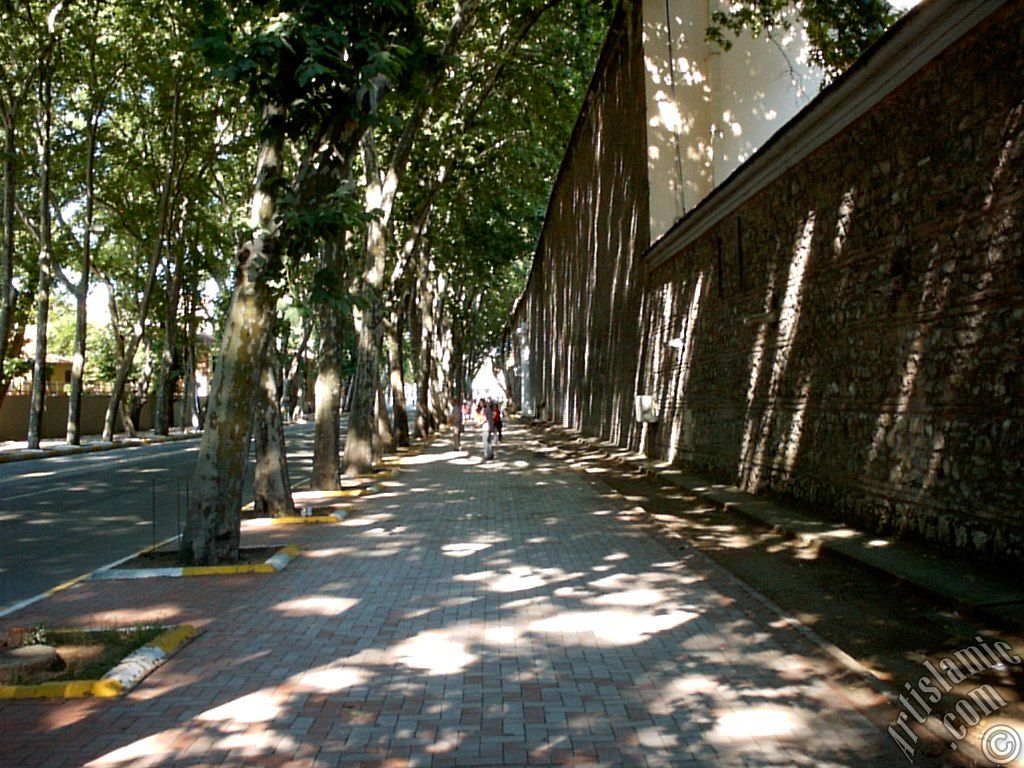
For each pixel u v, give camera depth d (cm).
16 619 734
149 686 555
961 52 872
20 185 3488
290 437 4450
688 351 2072
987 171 830
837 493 1195
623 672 570
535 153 3044
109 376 5941
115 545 1177
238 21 991
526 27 2252
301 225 952
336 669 584
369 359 2144
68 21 2731
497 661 598
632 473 2158
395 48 970
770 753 438
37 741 465
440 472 2225
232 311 989
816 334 1279
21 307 3781
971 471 853
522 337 8419
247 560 980
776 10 1880
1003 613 656
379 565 965
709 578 866
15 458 2998
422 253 3722
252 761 437
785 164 1359
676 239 2097
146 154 3531
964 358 870
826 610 740
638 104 2488
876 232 1077
